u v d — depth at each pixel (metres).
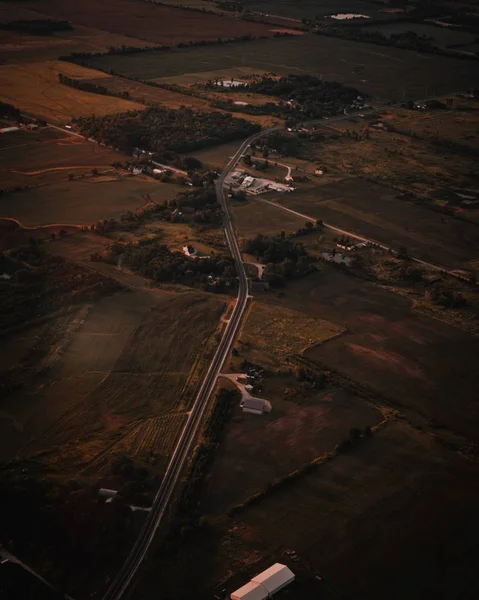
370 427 151.88
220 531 126.00
